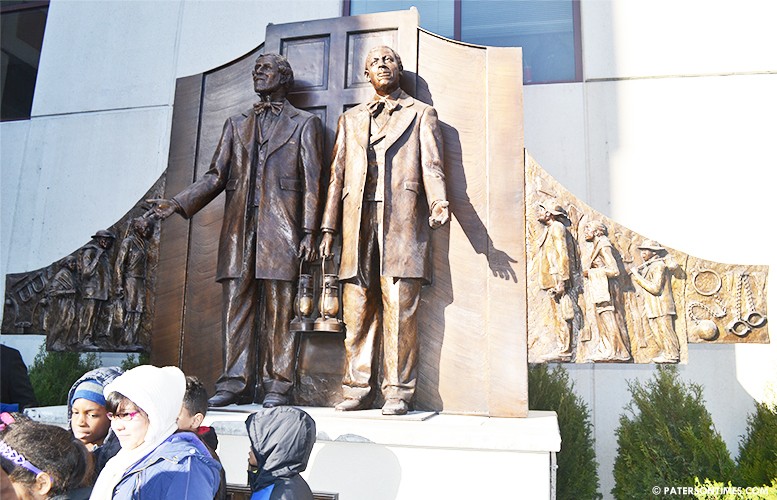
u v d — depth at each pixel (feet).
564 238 13.46
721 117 17.67
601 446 16.55
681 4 18.58
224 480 7.57
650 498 14.23
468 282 13.30
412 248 12.44
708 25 18.33
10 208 21.84
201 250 15.25
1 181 22.15
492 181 13.56
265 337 13.65
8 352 12.34
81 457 6.29
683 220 17.22
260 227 13.39
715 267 13.33
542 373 15.89
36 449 5.85
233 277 13.51
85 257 15.87
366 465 10.31
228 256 13.64
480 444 9.91
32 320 16.05
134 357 19.22
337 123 14.64
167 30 21.83
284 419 7.98
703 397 16.24
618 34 18.72
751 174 17.20
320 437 10.46
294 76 15.25
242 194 13.80
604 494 16.29
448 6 20.53
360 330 12.76
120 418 6.68
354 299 12.82
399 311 12.35
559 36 19.60
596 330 13.11
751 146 17.35
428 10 20.61
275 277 13.14
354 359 12.74
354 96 14.71
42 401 18.42
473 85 14.19
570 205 13.78
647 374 16.71
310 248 13.15
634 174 17.74
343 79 14.89
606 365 16.97
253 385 13.58
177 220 15.58
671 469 14.32
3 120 23.09
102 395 8.63
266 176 13.60
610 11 18.94
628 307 13.26
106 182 21.17
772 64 17.74
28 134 22.33
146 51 21.85
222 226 14.03
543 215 13.74
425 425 10.68
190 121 16.15
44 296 16.06
